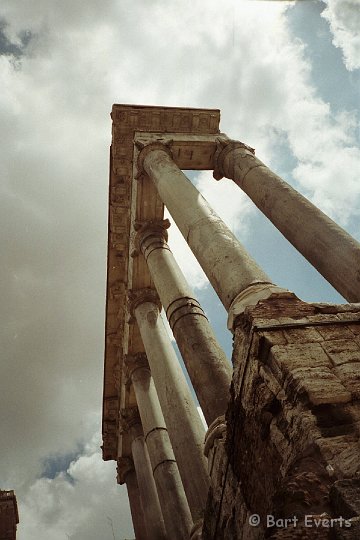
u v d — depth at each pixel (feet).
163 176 51.03
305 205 44.06
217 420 31.22
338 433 16.93
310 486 15.25
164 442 59.77
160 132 61.26
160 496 55.26
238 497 22.89
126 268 67.87
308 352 20.99
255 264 35.50
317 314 24.25
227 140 58.59
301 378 19.13
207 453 30.14
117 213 65.67
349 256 36.24
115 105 60.75
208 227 41.11
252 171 52.13
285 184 48.29
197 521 36.78
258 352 22.18
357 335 22.48
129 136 62.08
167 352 55.26
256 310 24.39
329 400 18.19
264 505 20.07
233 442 24.21
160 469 56.90
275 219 46.34
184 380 51.52
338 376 19.51
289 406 19.02
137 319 62.69
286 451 18.49
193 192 47.09
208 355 39.86
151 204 60.54
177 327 44.75
